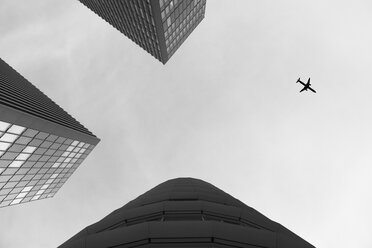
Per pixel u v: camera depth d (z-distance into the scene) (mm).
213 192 21594
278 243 11258
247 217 14984
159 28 53812
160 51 65562
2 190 35500
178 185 24375
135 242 11273
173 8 51531
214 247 10719
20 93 42469
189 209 15055
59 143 38344
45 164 39406
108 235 11789
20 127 29281
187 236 11227
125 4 56031
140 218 14953
